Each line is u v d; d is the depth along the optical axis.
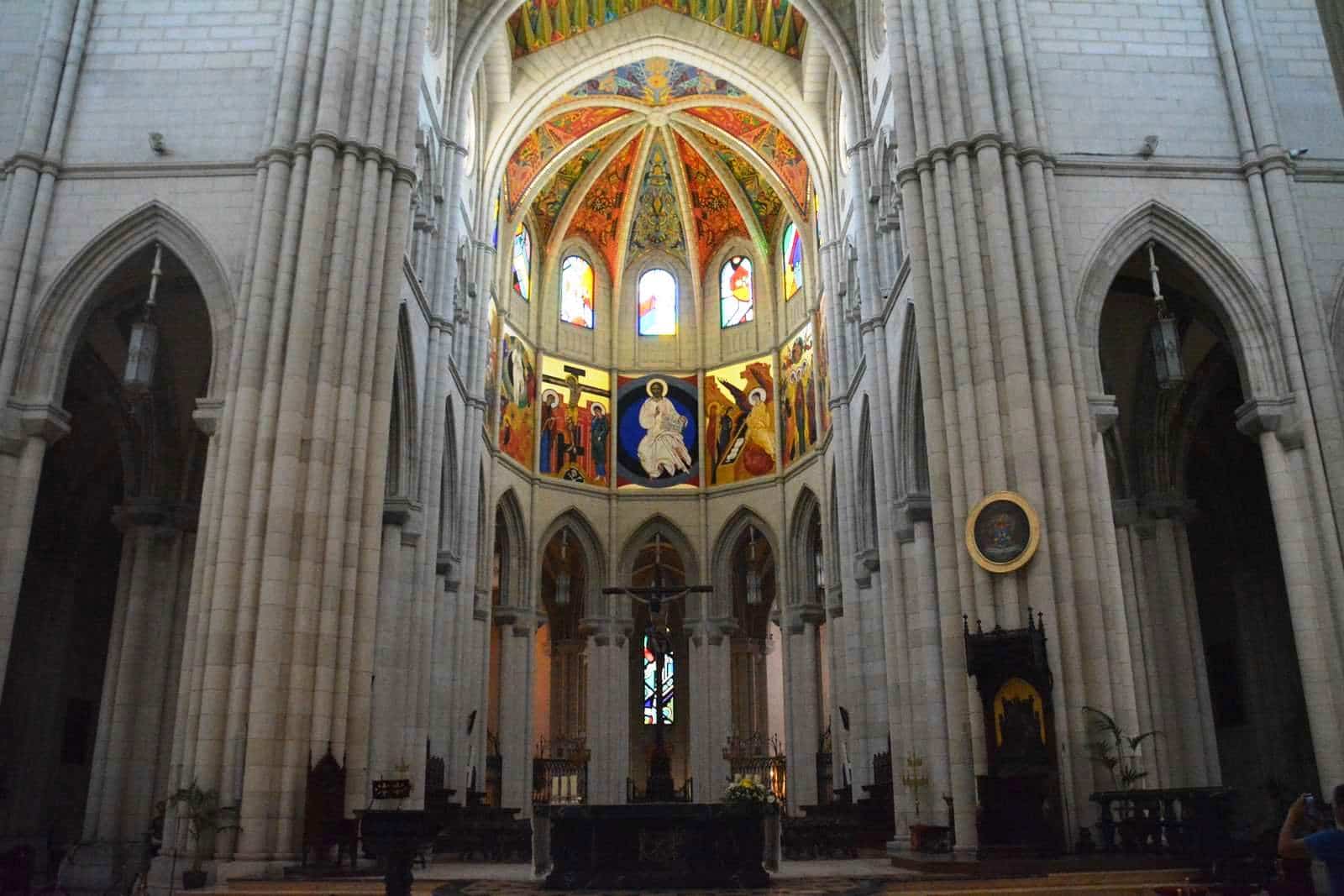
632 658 46.47
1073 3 22.91
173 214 21.03
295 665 18.22
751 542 40.88
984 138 20.98
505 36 33.81
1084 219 21.31
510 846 22.73
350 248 20.53
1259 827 27.39
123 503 24.77
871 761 30.31
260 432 19.17
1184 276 22.44
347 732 18.72
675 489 42.00
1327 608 19.38
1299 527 19.89
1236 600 29.06
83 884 21.66
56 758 27.61
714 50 35.56
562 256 43.38
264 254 20.17
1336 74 11.62
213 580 18.66
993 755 17.92
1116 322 25.67
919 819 23.86
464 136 30.33
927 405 20.44
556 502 40.50
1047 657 18.14
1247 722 28.44
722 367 42.94
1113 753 17.89
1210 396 26.16
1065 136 21.92
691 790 39.34
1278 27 23.09
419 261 27.02
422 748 26.41
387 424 20.34
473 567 32.66
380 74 21.67
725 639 40.59
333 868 17.11
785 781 39.03
